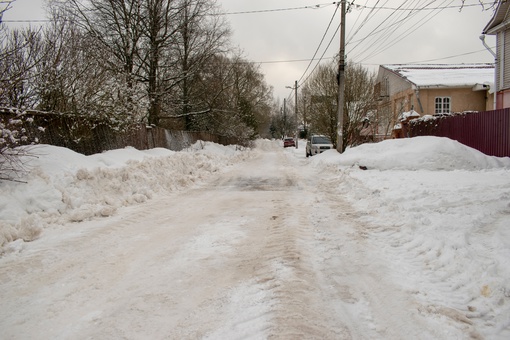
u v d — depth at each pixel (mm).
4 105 8430
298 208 8398
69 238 6191
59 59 11148
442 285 4137
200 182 13758
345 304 3721
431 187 9344
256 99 46438
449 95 26891
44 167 8156
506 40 19922
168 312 3611
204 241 5965
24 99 10188
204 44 25312
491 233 5520
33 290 4145
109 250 5539
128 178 10383
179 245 5770
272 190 11461
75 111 11414
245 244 5766
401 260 4961
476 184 9555
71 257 5223
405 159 14258
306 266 4727
